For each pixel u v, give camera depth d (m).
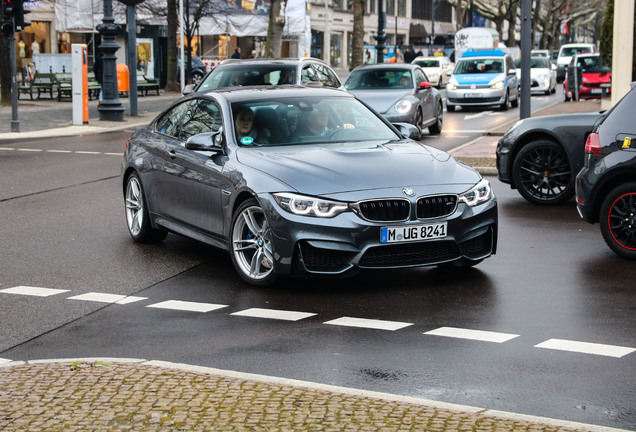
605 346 5.63
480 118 28.09
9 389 4.68
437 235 7.15
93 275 8.09
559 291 7.15
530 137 11.62
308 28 55.72
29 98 36.59
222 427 4.04
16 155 18.53
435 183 7.27
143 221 9.41
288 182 7.16
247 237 7.63
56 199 12.77
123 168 9.85
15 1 22.78
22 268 8.42
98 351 5.79
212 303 6.99
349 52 82.31
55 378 4.85
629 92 8.45
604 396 4.71
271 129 8.19
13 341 6.08
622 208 8.33
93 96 36.91
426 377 5.09
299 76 16.48
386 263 7.07
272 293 7.26
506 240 9.35
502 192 12.84
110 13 26.39
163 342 5.95
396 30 84.62
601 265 8.10
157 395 4.50
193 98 9.10
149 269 8.30
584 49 59.62
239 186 7.51
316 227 6.95
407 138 8.56
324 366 5.32
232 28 51.03
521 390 4.84
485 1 89.12
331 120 8.47
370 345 5.75
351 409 4.27
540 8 88.56
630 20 16.59
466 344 5.73
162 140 9.21
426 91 22.06
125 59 41.47
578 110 27.11
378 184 7.13
